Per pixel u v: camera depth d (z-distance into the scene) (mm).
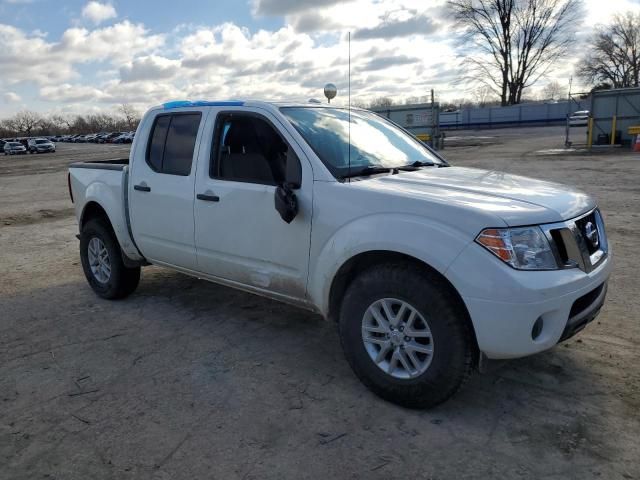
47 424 3229
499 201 3102
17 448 3002
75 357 4137
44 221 11039
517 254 2842
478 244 2852
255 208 3859
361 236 3217
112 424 3207
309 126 3910
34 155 54969
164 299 5430
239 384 3641
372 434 3021
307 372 3785
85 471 2785
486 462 2756
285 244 3715
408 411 3238
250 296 5441
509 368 3717
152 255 4855
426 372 3080
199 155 4289
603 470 2666
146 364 3980
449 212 2965
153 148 4738
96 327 4738
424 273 3041
